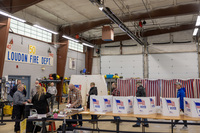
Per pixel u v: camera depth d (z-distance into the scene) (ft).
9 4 28.50
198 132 17.52
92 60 63.10
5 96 30.07
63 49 45.09
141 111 13.79
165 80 28.89
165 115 13.17
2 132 18.65
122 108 14.12
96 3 23.39
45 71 41.83
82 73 54.85
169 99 13.19
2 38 28.91
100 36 59.72
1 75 28.73
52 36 44.55
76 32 43.86
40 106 14.15
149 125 19.83
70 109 15.53
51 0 31.78
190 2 34.01
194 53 52.49
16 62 34.24
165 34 55.72
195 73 52.03
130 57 58.75
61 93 44.42
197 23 33.27
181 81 27.91
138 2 33.47
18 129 17.62
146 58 57.06
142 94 20.24
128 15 38.58
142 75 56.95
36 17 39.55
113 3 33.63
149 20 46.39
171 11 35.29
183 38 53.98
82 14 38.50
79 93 17.74
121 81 32.22
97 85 27.78
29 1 27.48
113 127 19.99
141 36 55.67
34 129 15.94
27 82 37.14
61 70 45.01
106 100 14.94
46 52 42.29
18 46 34.78
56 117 13.52
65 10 36.27
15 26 34.63
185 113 13.42
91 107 15.17
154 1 33.17
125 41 59.88
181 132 17.51
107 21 39.63
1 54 28.86
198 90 26.81
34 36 39.37
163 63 55.16
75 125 17.19
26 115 16.83
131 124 21.31
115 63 60.23
